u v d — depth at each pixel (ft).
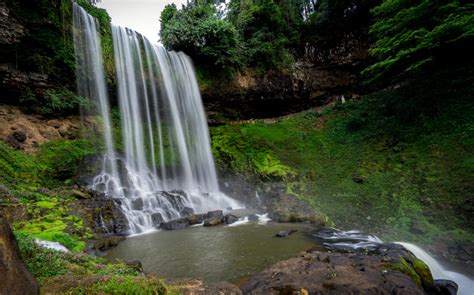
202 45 72.54
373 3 79.41
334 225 40.19
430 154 48.39
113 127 59.06
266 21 87.40
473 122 48.70
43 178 41.37
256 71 83.56
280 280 18.92
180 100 70.18
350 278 18.51
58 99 50.55
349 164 58.03
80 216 33.27
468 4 48.96
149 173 58.13
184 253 27.40
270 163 63.52
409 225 37.32
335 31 87.71
